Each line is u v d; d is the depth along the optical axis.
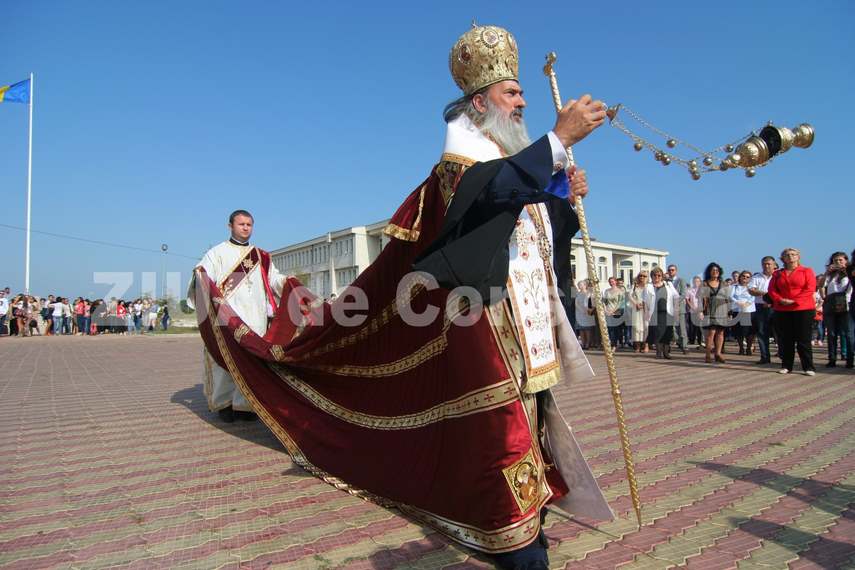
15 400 6.95
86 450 4.42
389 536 2.70
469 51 2.48
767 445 4.32
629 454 2.62
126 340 21.94
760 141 2.55
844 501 3.12
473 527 2.26
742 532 2.72
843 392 6.75
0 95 28.94
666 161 2.82
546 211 2.67
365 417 3.31
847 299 9.22
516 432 2.18
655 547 2.56
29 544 2.66
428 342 2.79
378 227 45.03
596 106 2.16
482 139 2.40
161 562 2.46
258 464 3.96
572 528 2.80
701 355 12.15
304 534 2.74
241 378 4.31
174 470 3.85
